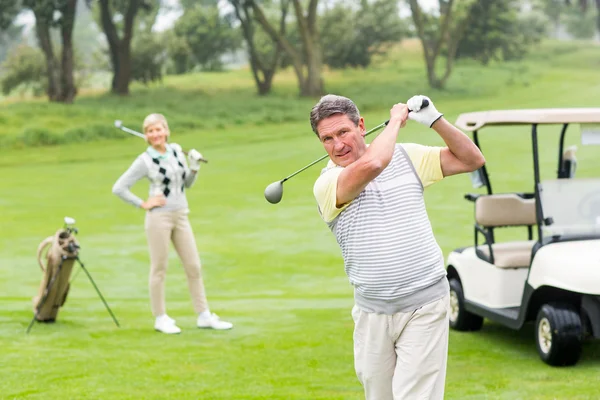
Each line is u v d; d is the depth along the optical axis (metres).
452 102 38.84
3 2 43.78
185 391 5.38
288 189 18.03
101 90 53.28
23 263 11.07
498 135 23.48
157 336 6.97
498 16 53.09
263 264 10.76
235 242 12.38
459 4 50.72
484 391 5.20
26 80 54.62
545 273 5.73
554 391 5.15
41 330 7.25
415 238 3.35
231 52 60.53
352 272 3.46
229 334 7.04
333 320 7.59
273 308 8.22
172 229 6.98
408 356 3.40
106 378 5.72
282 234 12.95
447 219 13.66
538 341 5.86
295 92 47.06
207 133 32.22
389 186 3.37
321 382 5.54
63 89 41.53
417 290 3.35
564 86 42.69
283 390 5.36
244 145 27.06
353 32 52.91
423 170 3.44
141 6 46.97
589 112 5.94
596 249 5.69
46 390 5.44
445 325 3.42
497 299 6.42
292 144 26.59
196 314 7.97
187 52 56.31
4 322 7.57
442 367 3.43
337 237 3.47
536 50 59.59
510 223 6.62
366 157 3.21
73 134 31.30
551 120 5.91
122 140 31.45
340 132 3.37
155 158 6.75
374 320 3.44
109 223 14.45
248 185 18.83
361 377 3.60
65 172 22.66
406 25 53.84
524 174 17.98
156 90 49.78
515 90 42.19
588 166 18.38
